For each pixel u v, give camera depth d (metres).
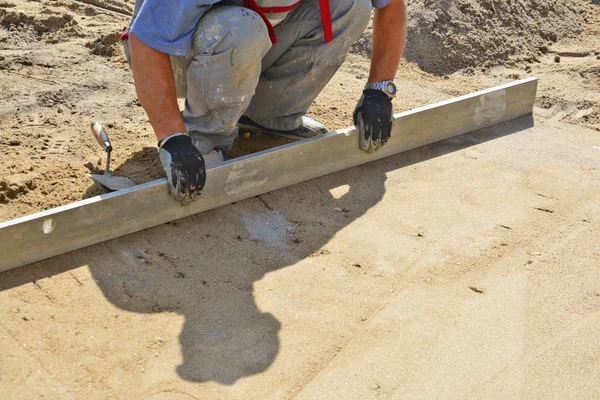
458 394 2.39
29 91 4.24
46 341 2.46
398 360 2.52
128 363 2.41
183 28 2.89
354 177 3.65
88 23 5.25
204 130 3.33
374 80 3.52
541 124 4.41
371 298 2.82
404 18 3.43
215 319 2.64
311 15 3.36
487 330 2.69
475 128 4.24
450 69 5.26
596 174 3.85
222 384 2.36
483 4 5.69
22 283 2.71
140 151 3.68
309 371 2.45
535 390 2.43
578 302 2.86
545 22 5.93
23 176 3.30
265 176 3.37
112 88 4.41
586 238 3.28
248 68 3.09
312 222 3.27
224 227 3.16
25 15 5.11
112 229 2.96
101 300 2.67
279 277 2.89
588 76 5.05
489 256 3.12
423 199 3.52
